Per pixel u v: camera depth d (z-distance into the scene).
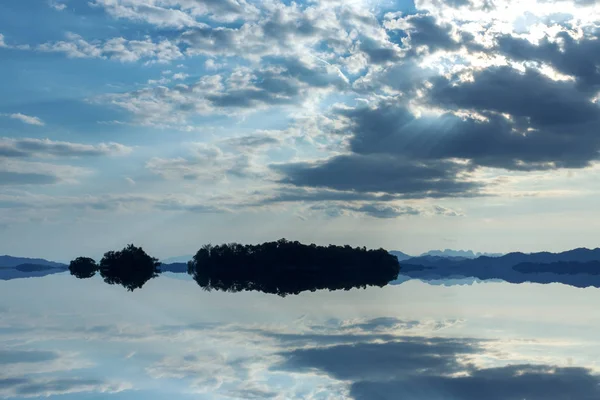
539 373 26.45
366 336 37.25
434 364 28.41
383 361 28.97
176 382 24.94
